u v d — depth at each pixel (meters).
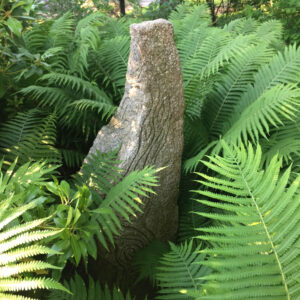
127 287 2.50
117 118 2.35
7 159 2.54
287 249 1.10
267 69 3.10
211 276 1.06
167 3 6.23
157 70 2.07
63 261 1.61
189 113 3.19
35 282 1.10
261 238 1.11
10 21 2.57
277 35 4.17
